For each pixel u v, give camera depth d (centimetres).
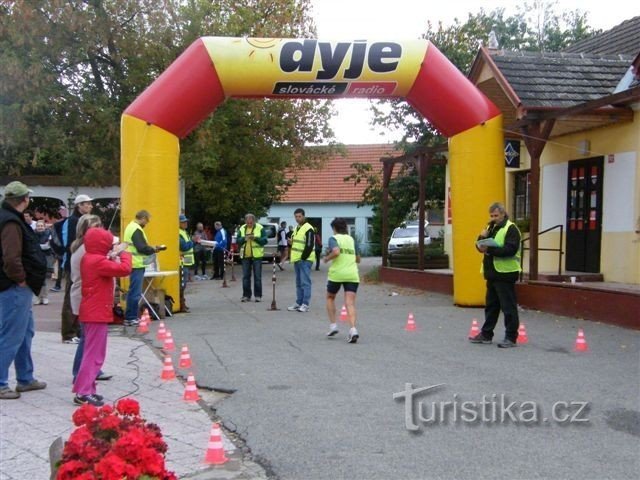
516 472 493
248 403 681
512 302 961
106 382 772
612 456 524
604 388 723
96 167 2219
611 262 1425
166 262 1309
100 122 2220
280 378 785
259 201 3312
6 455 535
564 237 1598
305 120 2830
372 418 627
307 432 589
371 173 3359
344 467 507
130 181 1275
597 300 1158
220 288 2003
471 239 1397
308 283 1405
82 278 673
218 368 841
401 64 1312
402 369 825
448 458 523
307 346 989
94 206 2506
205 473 499
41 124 2239
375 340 1036
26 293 698
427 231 2911
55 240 1195
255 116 2581
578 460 516
